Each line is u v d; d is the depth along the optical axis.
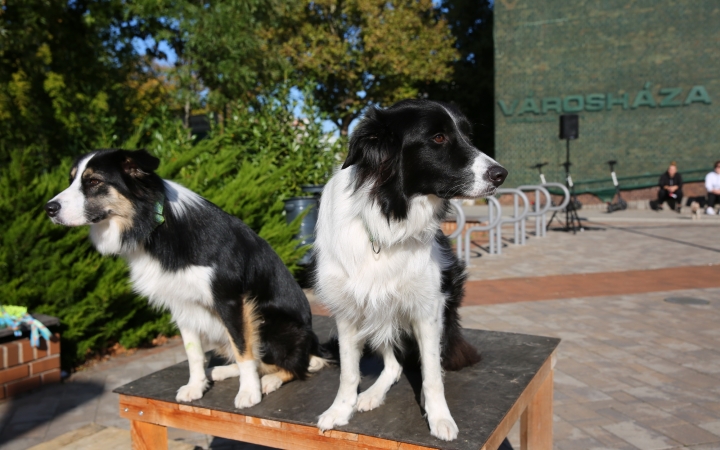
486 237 13.08
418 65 21.45
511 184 21.25
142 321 5.61
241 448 3.70
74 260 5.12
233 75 9.70
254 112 8.55
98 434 3.15
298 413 2.38
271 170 7.60
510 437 3.75
